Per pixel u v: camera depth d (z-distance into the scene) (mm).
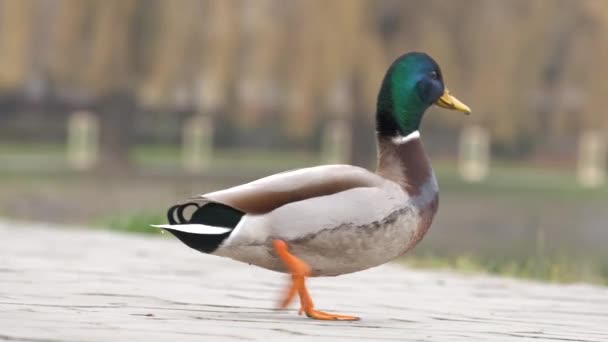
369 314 6375
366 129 34281
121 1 30797
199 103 39344
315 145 46000
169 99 30781
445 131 46781
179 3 30609
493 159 46625
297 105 29938
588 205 27516
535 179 37562
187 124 45719
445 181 34844
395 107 5777
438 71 5895
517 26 31797
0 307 5797
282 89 30641
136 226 13883
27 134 46000
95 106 44812
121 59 30859
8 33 30906
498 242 17516
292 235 5266
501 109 31375
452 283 8586
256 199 5258
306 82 29781
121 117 34469
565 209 26219
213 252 5305
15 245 10508
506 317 6508
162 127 46719
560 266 10297
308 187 5305
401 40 31125
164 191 25781
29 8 31094
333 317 5801
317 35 29828
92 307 5988
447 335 5473
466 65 31594
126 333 4961
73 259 9203
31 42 31297
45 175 30016
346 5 29906
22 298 6281
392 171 5668
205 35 30656
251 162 39531
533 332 5762
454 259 11695
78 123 38625
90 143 37219
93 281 7480
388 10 31156
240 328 5332
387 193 5410
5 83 30984
